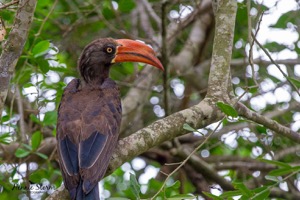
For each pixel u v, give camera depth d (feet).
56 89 40.32
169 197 28.40
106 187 47.03
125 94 52.03
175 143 46.50
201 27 53.26
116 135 31.42
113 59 36.81
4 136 37.78
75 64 48.52
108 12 46.83
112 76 52.29
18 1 30.25
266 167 46.91
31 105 46.24
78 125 30.89
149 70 48.52
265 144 41.73
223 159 49.34
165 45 43.29
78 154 29.84
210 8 50.70
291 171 29.50
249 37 33.37
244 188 28.76
